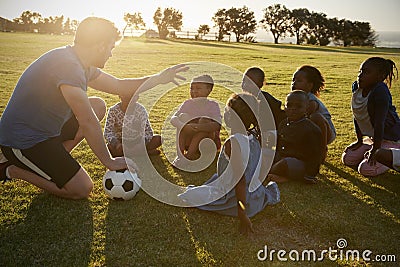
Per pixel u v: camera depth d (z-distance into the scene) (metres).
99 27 3.07
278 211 3.22
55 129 3.11
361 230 2.99
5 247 2.62
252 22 66.75
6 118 3.06
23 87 3.03
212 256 2.62
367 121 4.18
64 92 2.96
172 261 2.54
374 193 3.65
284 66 16.50
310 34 72.69
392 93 9.64
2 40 26.92
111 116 4.41
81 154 4.39
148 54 20.73
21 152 3.03
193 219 3.07
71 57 3.03
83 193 3.23
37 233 2.79
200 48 28.92
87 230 2.85
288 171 3.76
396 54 31.03
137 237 2.79
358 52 33.50
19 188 3.45
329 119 4.32
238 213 2.95
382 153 3.76
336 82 11.90
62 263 2.49
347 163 4.38
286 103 3.89
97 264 2.49
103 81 3.89
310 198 3.50
